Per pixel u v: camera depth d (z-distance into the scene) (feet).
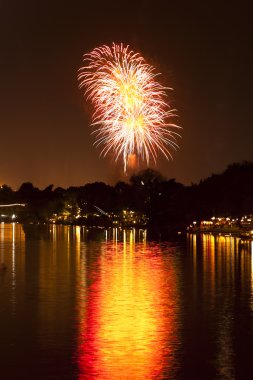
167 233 649.20
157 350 123.03
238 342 128.88
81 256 331.36
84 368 112.27
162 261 298.15
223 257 321.93
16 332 137.90
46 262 295.89
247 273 244.01
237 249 384.47
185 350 122.93
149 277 230.89
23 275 239.91
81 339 131.34
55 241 490.49
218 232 618.03
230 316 153.79
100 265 278.67
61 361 116.26
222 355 119.75
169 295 185.68
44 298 181.27
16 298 181.78
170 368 112.06
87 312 159.12
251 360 116.88
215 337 132.77
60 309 163.43
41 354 120.67
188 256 328.08
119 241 485.97
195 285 207.51
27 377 108.17
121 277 231.09
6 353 121.49
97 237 560.61
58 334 135.74
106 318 151.43
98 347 125.08
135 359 117.19
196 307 165.48
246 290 195.72
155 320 149.28
